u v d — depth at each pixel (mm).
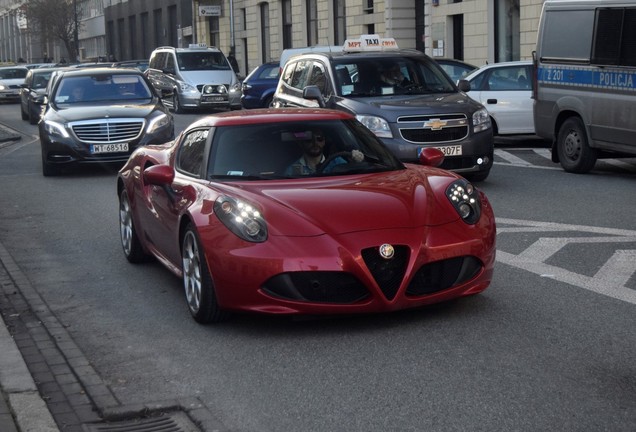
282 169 7285
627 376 5438
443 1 34031
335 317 6840
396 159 7754
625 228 10016
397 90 13945
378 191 6797
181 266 7332
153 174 7508
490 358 5836
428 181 7082
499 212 11258
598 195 12438
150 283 8359
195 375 5816
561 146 15141
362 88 13891
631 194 12469
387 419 4926
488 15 31375
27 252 10070
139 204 8531
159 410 5238
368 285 6227
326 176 7238
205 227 6590
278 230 6359
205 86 35750
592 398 5102
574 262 8438
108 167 18234
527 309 6934
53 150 16594
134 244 9016
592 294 7316
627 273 7969
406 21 38156
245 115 7887
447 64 22438
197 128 8016
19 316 7418
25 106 36625
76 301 7859
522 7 29406
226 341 6469
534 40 29078
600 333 6289
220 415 5117
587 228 10039
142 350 6398
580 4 14531
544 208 11453
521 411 4949
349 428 4828
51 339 6723
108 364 6133
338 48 30266
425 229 6465
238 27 55156
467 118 13133
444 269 6477
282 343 6344
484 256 6641
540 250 8992
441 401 5145
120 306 7617
